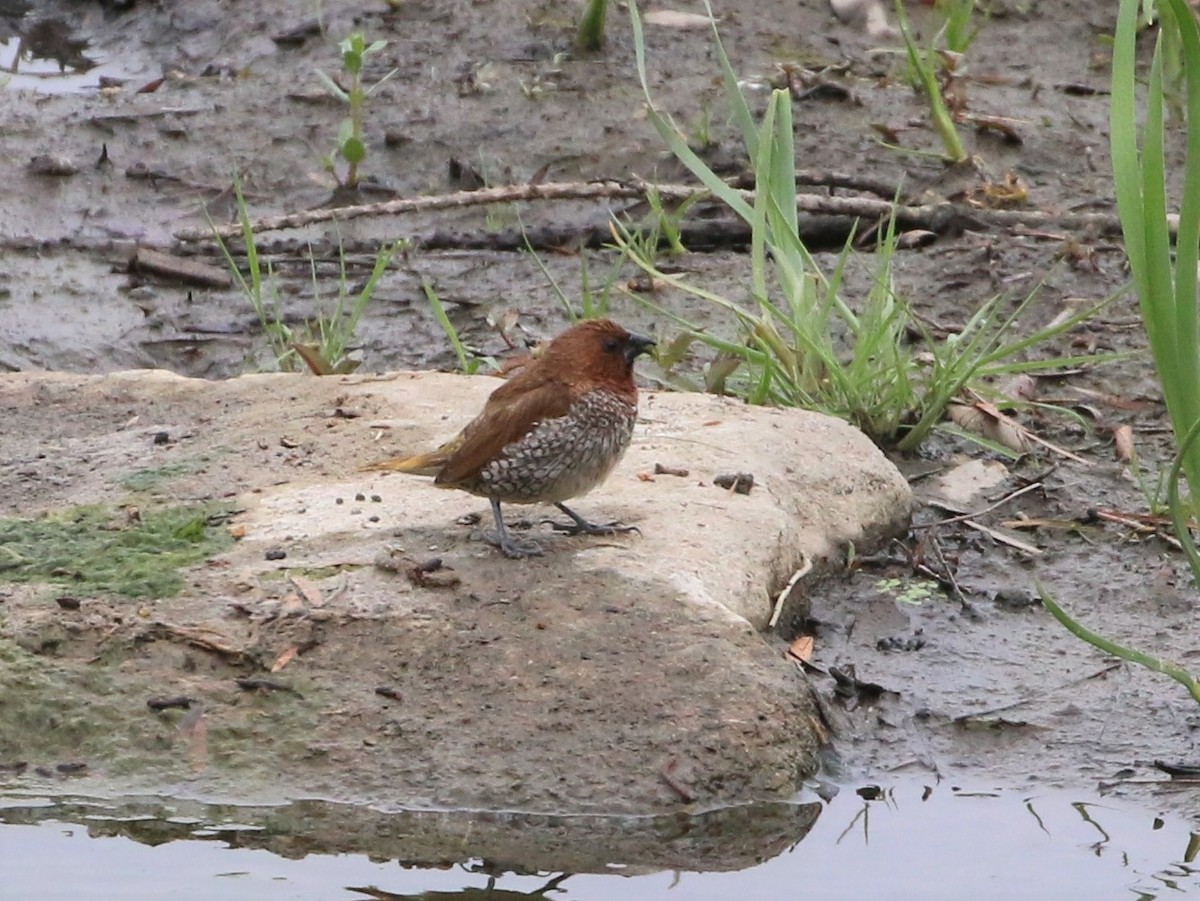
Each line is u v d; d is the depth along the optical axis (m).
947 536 12.15
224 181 18.17
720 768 8.93
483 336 15.41
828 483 11.73
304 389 12.64
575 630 9.51
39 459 11.54
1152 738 9.83
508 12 21.11
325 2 21.55
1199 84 9.11
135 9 22.81
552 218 17.39
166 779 8.95
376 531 10.40
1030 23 21.22
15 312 15.81
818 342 13.30
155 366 15.12
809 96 19.30
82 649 9.40
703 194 16.81
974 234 16.88
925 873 8.55
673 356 13.64
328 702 9.18
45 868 8.43
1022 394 14.23
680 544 10.35
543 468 9.98
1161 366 9.48
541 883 8.44
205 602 9.68
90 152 18.56
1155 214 9.27
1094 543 12.09
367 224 17.41
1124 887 8.42
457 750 8.96
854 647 10.69
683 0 21.42
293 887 8.33
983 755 9.67
